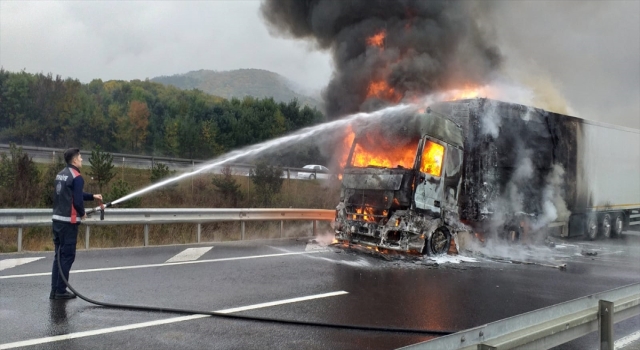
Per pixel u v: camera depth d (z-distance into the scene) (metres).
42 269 7.72
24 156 13.80
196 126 36.31
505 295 7.12
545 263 10.05
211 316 5.62
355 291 7.01
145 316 5.54
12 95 40.12
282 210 12.71
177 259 9.03
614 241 15.03
